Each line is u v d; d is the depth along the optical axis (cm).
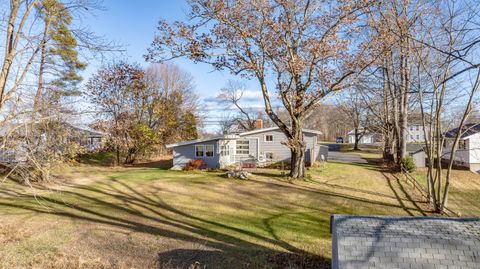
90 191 1680
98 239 901
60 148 1573
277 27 1598
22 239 872
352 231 474
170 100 3991
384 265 420
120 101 3055
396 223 495
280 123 2014
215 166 2588
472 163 2508
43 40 1059
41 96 1136
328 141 7856
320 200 1509
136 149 3209
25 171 1093
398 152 2467
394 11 1666
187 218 1175
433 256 417
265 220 1158
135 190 1731
